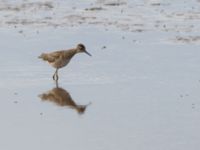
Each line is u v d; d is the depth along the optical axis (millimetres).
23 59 42500
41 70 40469
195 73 39281
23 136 30281
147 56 42906
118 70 40281
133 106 34094
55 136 30281
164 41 46469
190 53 43344
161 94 35812
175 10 55875
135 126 31312
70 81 38469
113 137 30016
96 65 41438
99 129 31047
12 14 54781
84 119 32406
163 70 40000
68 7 57250
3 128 31266
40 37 47500
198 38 47031
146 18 53406
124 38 47375
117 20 52812
